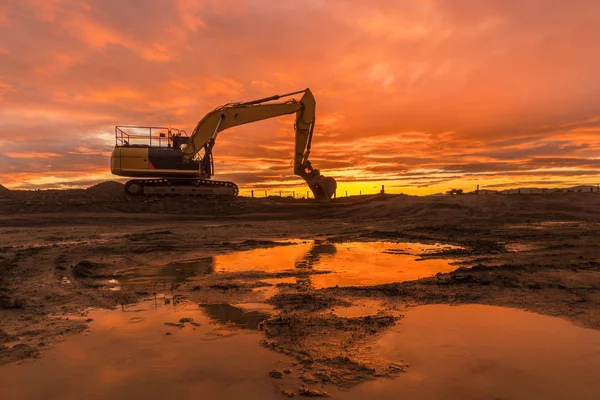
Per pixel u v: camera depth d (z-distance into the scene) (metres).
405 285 7.21
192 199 27.41
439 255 10.78
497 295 6.44
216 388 3.44
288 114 25.16
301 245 13.11
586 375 3.61
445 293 6.61
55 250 11.88
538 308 5.72
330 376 3.65
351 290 6.94
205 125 25.80
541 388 3.38
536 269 8.32
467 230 15.98
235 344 4.48
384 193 34.81
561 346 4.30
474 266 8.65
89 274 8.50
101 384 3.52
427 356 4.08
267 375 3.68
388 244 13.24
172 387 3.46
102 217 22.11
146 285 7.54
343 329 4.95
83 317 5.55
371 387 3.43
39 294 6.87
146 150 27.41
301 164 24.33
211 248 12.38
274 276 8.30
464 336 4.65
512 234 14.59
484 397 3.24
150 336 4.75
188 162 27.56
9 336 4.77
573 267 8.41
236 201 27.97
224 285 7.41
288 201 32.28
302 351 4.26
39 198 26.41
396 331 4.86
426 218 22.69
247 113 25.47
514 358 4.00
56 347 4.40
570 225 17.81
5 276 8.38
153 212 24.81
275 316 5.56
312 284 7.53
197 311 5.82
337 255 11.04
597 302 5.96
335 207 27.52
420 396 3.27
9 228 18.61
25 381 3.59
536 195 28.30
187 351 4.27
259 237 15.27
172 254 11.25
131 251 11.69
